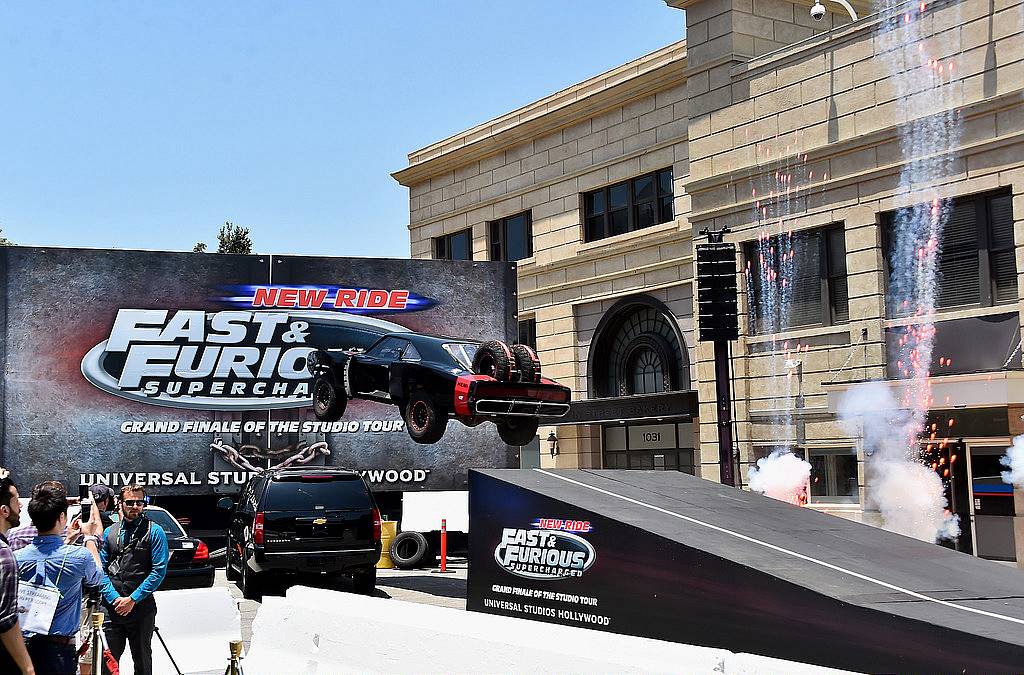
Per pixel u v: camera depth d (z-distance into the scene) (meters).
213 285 19.81
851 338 20.66
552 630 6.20
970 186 18.83
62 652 6.21
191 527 20.19
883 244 20.50
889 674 5.02
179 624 9.92
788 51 22.34
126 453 19.19
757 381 22.66
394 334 17.67
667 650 5.45
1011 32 18.25
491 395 15.41
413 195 36.19
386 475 20.42
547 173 30.67
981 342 18.52
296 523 14.87
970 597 5.58
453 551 20.94
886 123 20.28
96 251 19.28
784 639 5.53
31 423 18.73
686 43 25.08
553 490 7.63
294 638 8.03
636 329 28.23
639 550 6.52
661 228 26.61
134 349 19.34
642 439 27.92
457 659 6.47
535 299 31.11
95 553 8.31
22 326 18.81
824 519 7.62
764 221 22.78
